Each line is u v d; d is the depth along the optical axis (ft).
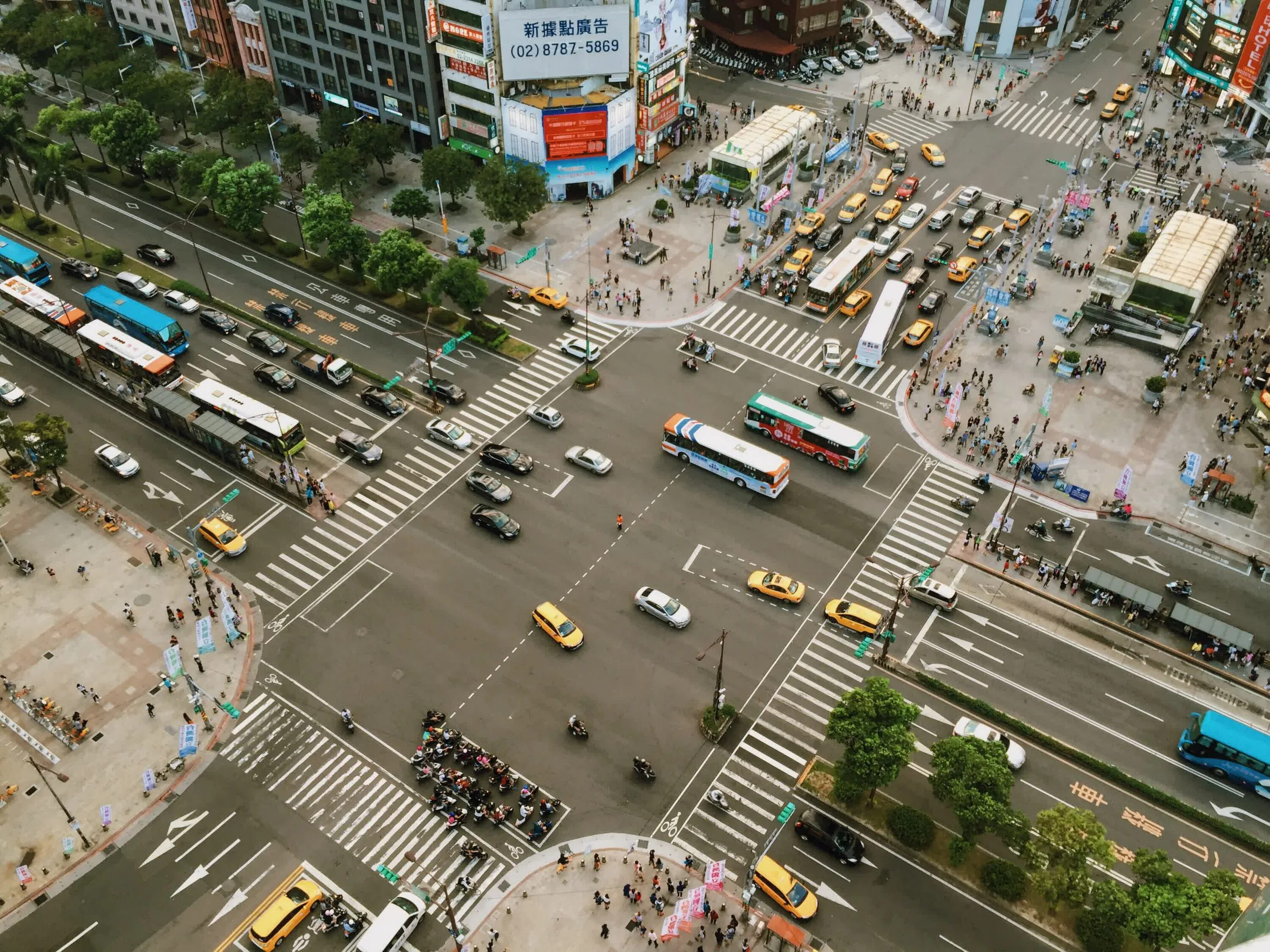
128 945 214.69
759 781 243.60
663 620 279.69
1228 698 262.67
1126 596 279.08
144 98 485.97
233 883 224.94
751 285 409.69
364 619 281.74
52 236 435.12
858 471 327.88
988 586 291.17
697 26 591.78
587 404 352.49
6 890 223.92
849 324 390.21
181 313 391.86
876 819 235.40
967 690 263.70
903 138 515.50
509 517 309.83
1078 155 499.92
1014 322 392.47
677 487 321.93
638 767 243.60
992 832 223.30
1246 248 430.20
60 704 259.60
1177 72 561.02
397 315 393.50
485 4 415.44
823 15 561.84
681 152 499.10
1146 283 376.68
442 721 254.06
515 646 274.77
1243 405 352.49
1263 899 198.70
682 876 225.15
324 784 243.60
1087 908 218.59
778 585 285.23
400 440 338.54
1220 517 311.68
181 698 261.65
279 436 320.09
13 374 366.22
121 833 233.96
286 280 411.75
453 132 471.62
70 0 575.38
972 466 329.72
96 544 302.66
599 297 402.11
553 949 213.25
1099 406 353.10
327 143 469.16
